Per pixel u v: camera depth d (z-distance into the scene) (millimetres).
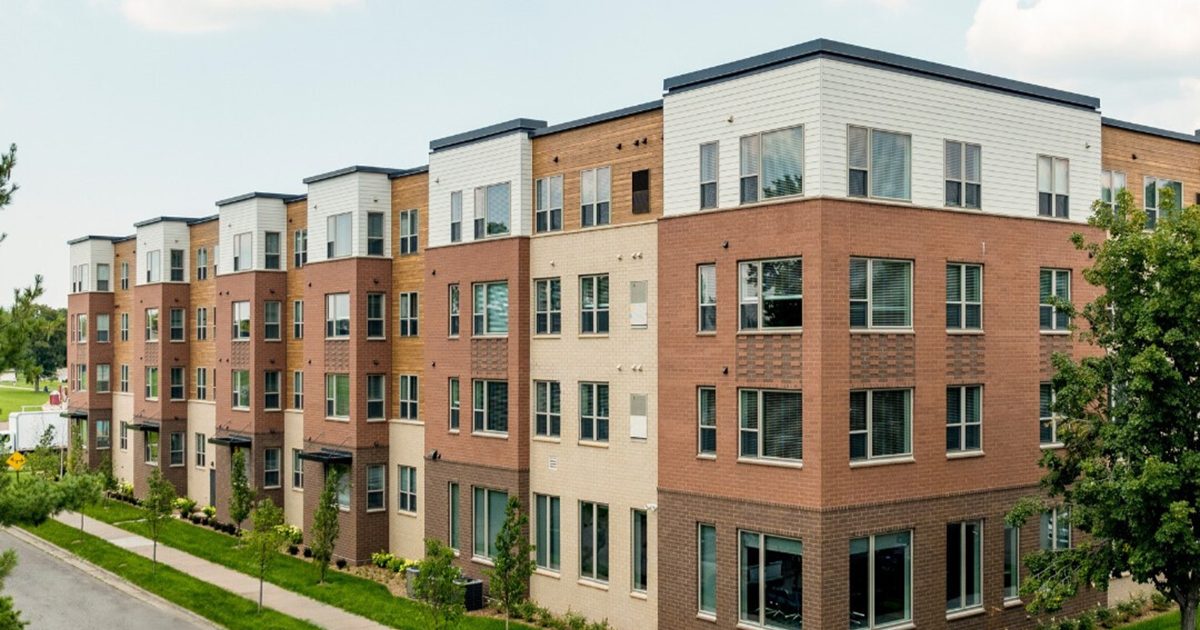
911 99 26000
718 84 26750
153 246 56031
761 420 25531
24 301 21547
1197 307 21203
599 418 30625
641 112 29359
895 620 25359
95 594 36812
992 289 27594
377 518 40281
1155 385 21609
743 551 25906
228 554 42406
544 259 32281
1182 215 22266
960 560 26844
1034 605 23359
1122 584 30656
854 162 24891
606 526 30391
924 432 26016
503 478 33094
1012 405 28000
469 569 34281
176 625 32281
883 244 25234
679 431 27484
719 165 26672
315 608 33375
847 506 24375
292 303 47062
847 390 24500
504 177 33375
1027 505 24125
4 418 100188
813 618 24016
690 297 27234
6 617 20359
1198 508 21094
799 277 24750
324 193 41969
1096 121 30266
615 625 29750
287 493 46781
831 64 24562
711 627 26516
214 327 53062
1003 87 27984
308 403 42781
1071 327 23766
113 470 61250
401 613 32125
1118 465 22609
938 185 26484
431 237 36375
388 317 40625
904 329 25688
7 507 21031
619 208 30078
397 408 40344
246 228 47656
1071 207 29547
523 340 32750
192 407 54906
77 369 63781
